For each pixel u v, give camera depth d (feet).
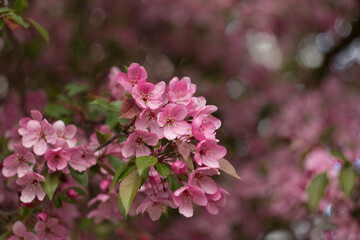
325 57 18.79
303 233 13.92
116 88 7.98
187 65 19.16
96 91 8.54
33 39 14.33
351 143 11.14
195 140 5.80
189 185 5.34
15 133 7.93
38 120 6.41
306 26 17.52
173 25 18.28
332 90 15.78
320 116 14.85
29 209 6.83
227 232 16.75
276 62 20.58
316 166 10.05
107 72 15.19
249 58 20.06
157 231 16.29
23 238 6.70
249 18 17.43
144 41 18.49
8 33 10.50
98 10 17.35
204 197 5.45
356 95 15.89
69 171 6.50
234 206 16.90
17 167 6.31
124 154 5.67
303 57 19.48
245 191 16.58
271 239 16.74
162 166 5.48
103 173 7.48
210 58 19.08
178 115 5.64
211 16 17.69
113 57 16.63
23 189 6.25
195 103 5.96
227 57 19.13
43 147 6.22
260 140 18.29
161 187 6.09
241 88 20.27
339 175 8.69
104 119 9.09
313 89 17.79
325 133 13.48
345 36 17.88
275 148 16.87
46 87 14.17
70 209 7.78
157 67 18.72
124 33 17.21
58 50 16.39
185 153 5.33
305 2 17.08
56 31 16.38
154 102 5.70
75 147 6.70
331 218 9.76
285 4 17.10
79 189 7.00
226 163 5.76
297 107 15.69
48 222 6.83
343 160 8.75
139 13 17.87
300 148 13.76
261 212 16.65
